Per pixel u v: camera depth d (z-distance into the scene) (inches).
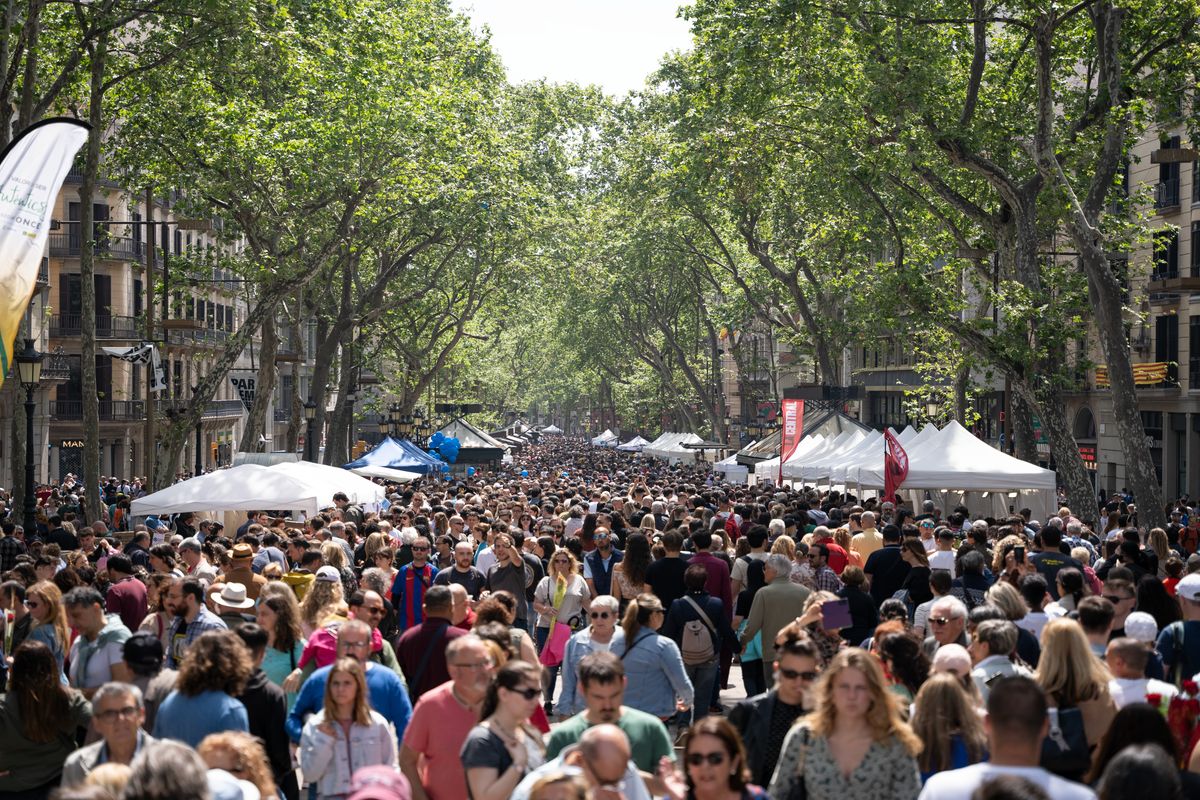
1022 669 333.1
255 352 3095.5
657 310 2839.6
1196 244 1667.1
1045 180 1024.9
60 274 2330.2
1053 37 1189.1
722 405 2753.4
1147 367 1739.7
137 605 491.2
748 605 532.7
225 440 2960.1
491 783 260.8
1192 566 503.8
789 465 1284.4
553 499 1140.5
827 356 1857.8
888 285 1141.7
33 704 320.5
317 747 288.5
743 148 1311.5
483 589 555.8
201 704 288.2
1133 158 1348.4
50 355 2108.8
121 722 262.7
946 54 1146.0
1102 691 293.4
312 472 932.0
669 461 2888.8
